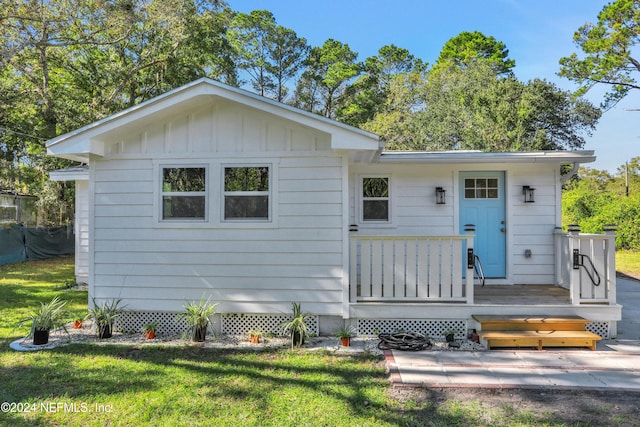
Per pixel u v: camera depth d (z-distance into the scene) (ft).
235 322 20.04
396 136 80.23
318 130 18.90
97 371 14.82
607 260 19.07
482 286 23.67
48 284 34.19
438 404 12.23
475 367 15.12
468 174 25.79
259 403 12.33
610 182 105.81
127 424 11.05
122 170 20.29
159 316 20.31
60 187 59.47
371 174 25.88
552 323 17.94
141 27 57.57
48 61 56.59
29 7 40.63
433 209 25.73
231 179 19.94
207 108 20.08
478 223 25.72
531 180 25.35
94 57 61.62
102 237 20.26
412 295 19.53
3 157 55.16
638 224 57.26
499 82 71.46
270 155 19.74
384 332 19.48
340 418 11.41
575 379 13.93
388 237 19.65
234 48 96.07
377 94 101.60
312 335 19.33
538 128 69.05
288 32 103.60
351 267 20.15
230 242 19.76
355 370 15.06
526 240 25.27
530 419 11.30
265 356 16.62
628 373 14.48
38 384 13.62
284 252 19.56
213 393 13.01
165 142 20.21
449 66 93.35
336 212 19.39
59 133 55.01
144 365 15.47
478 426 10.94
